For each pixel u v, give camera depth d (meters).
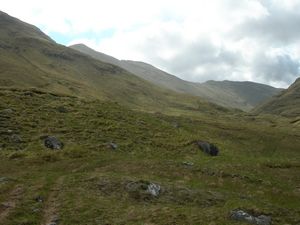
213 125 126.81
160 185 37.47
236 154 79.12
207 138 92.88
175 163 48.56
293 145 109.69
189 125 110.25
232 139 104.00
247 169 50.88
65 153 51.41
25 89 83.31
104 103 84.75
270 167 58.97
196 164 49.75
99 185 36.47
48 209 30.61
